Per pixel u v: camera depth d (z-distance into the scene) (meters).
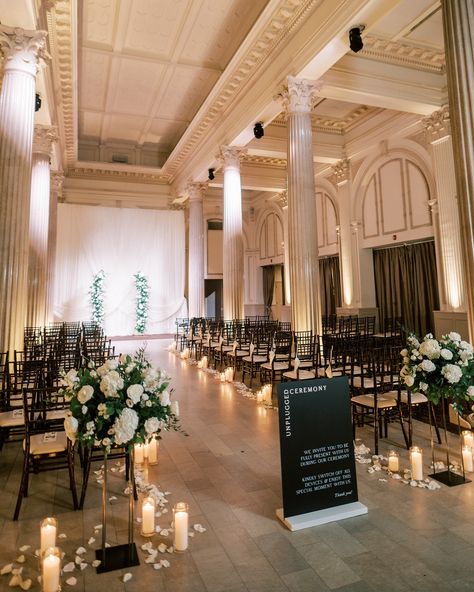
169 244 15.51
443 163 8.92
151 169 14.81
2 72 6.21
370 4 5.61
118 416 2.24
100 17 8.13
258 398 5.62
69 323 13.27
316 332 7.14
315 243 7.29
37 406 3.70
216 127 11.01
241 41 8.70
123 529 2.55
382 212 11.03
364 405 3.99
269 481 3.23
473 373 3.23
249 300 18.44
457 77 4.02
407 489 3.04
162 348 12.20
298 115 7.29
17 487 3.16
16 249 5.61
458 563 2.17
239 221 10.45
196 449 3.92
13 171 5.61
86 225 14.43
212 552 2.30
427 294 10.40
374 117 10.91
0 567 2.18
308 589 1.99
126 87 10.73
